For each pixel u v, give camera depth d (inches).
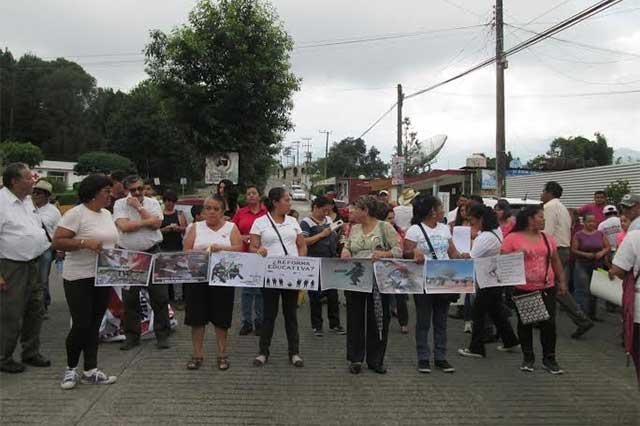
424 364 242.5
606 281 285.3
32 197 323.3
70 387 212.4
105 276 213.6
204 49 541.6
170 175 2513.5
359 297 239.6
